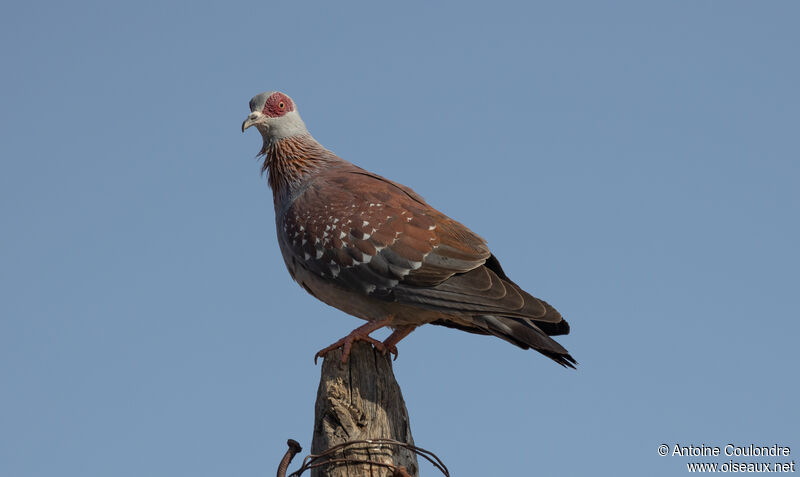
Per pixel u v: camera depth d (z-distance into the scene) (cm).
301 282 1201
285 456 880
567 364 1063
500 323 1088
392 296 1116
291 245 1175
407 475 831
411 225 1130
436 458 898
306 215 1168
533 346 1057
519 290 1104
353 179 1207
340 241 1129
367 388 923
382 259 1114
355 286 1131
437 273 1105
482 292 1092
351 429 880
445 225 1150
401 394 963
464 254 1123
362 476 851
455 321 1181
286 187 1272
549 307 1089
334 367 944
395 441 873
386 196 1168
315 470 873
